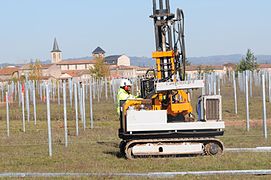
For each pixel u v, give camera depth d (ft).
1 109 160.66
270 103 139.74
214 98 53.98
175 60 54.90
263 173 43.83
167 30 54.60
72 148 66.95
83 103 96.63
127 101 55.83
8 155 61.11
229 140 69.92
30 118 131.54
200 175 43.50
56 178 44.14
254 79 177.99
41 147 68.85
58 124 112.37
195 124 53.67
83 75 414.41
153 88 56.75
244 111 123.44
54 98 188.24
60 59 622.54
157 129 53.47
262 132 80.23
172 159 52.54
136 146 53.83
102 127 101.71
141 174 44.27
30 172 47.78
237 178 42.04
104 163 52.29
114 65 530.68
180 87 53.93
